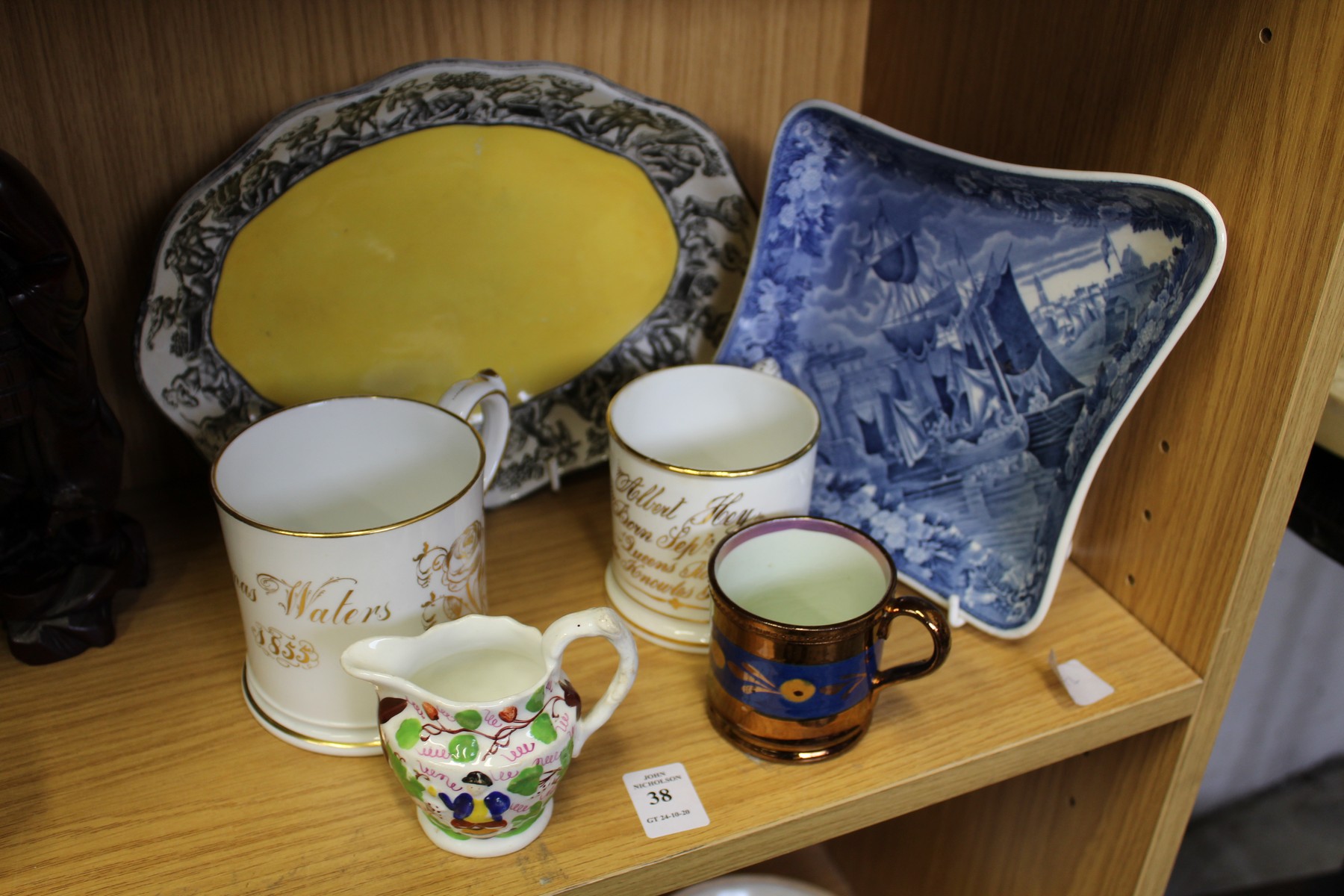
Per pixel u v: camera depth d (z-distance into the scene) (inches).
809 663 19.8
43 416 21.0
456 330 27.7
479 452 21.0
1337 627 45.6
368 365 27.1
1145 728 23.4
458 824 18.6
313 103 23.1
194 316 24.0
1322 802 49.5
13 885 18.4
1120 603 25.5
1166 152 21.4
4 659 23.4
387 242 25.9
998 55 26.0
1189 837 48.2
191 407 24.9
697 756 21.5
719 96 30.7
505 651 19.5
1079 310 22.8
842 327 27.7
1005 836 31.2
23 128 23.7
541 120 26.1
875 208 26.3
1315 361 19.4
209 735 21.7
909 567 26.2
